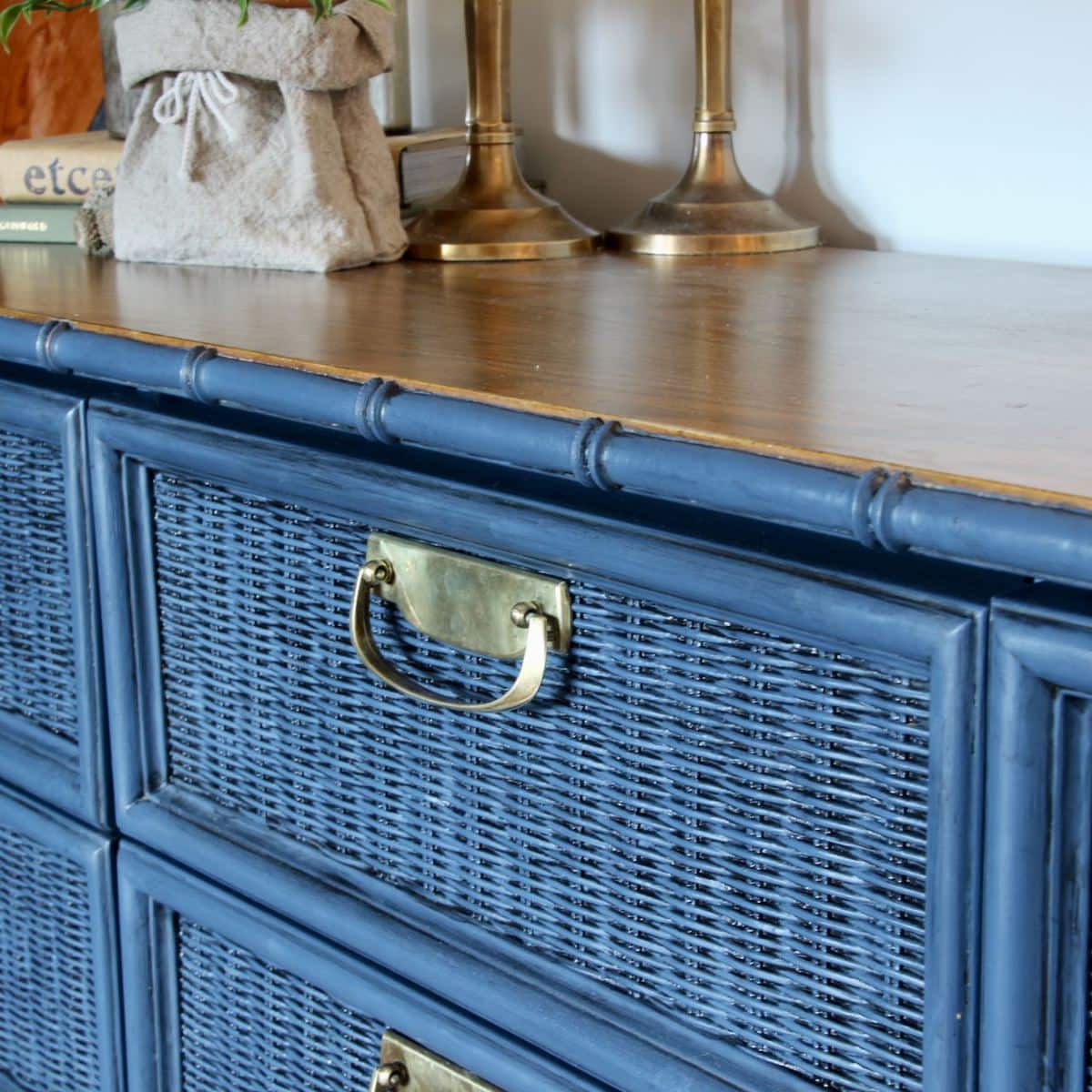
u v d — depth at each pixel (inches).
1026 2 42.5
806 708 24.2
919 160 45.5
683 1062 27.0
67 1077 42.2
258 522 32.1
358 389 27.3
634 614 26.1
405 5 50.1
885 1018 24.5
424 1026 31.1
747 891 25.8
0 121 61.9
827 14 46.3
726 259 43.7
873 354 29.7
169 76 43.3
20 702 39.8
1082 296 36.8
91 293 38.0
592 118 52.0
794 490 21.5
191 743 35.6
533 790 28.7
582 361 28.9
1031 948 21.5
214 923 35.4
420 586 28.9
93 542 35.3
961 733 21.6
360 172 43.4
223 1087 37.4
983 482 20.2
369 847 32.3
